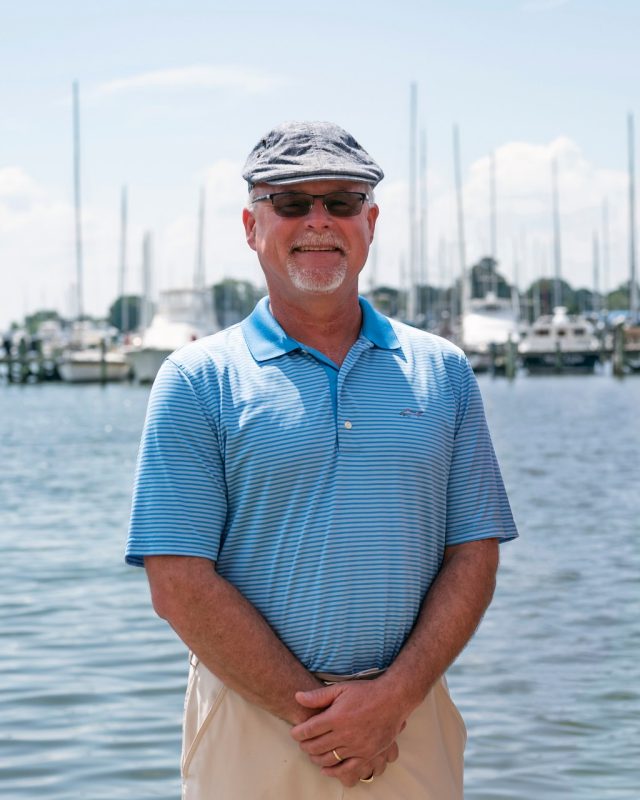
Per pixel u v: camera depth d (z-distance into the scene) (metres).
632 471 19.47
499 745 6.14
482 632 8.34
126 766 5.90
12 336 68.81
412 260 59.56
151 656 7.77
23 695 6.96
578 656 7.67
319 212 3.30
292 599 3.17
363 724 3.07
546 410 35.91
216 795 3.22
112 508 15.49
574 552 11.53
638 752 6.01
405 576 3.21
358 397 3.26
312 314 3.32
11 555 11.69
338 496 3.18
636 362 59.22
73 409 41.38
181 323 51.81
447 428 3.36
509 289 82.88
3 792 5.59
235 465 3.21
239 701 3.21
